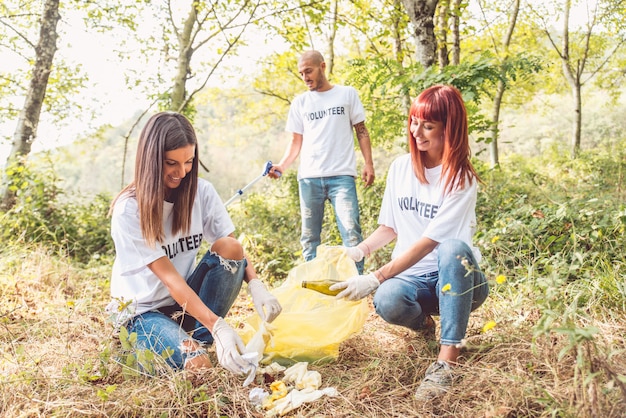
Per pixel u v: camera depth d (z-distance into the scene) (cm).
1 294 389
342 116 416
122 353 230
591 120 2753
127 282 248
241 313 360
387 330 294
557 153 1733
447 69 510
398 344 271
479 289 234
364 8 880
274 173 409
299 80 1399
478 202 492
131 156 3425
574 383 169
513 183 767
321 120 417
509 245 341
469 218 238
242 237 503
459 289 216
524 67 506
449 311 217
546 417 174
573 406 170
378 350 262
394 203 264
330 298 265
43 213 667
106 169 3375
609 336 235
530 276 273
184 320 256
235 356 212
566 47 1625
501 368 214
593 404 161
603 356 178
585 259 316
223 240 250
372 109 627
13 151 732
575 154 1520
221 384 212
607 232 335
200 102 1648
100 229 697
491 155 1402
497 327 245
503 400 186
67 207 700
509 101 1898
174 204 239
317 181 417
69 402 198
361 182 623
